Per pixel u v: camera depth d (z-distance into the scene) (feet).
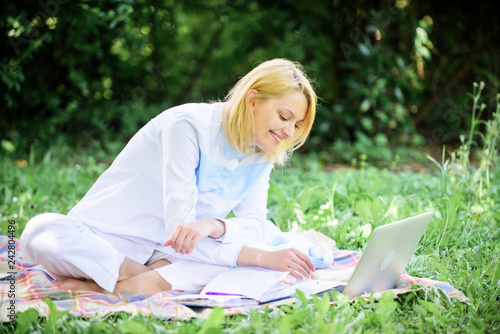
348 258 9.16
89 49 20.77
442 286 7.50
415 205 12.46
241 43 26.12
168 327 6.30
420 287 7.51
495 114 13.47
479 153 15.03
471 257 9.16
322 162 21.29
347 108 23.47
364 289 7.37
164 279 7.65
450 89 25.57
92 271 7.29
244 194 8.45
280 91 7.53
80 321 6.29
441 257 9.48
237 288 7.36
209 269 7.77
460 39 24.90
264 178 8.69
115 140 23.58
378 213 11.07
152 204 7.98
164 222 8.04
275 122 7.57
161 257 8.05
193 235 7.28
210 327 5.81
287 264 7.51
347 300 6.82
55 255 7.18
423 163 21.50
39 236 7.20
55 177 16.06
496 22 24.22
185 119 7.68
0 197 13.43
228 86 28.12
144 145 7.98
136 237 7.96
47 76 21.75
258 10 25.02
